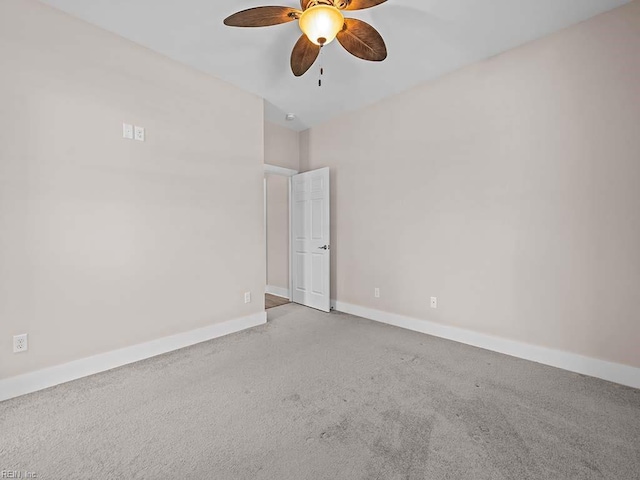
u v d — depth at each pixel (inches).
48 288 82.5
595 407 73.3
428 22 88.8
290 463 56.0
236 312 129.0
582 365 90.7
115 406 73.8
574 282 91.8
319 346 112.6
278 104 145.0
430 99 123.1
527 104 99.1
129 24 89.7
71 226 86.2
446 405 74.4
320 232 163.3
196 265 115.4
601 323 87.7
